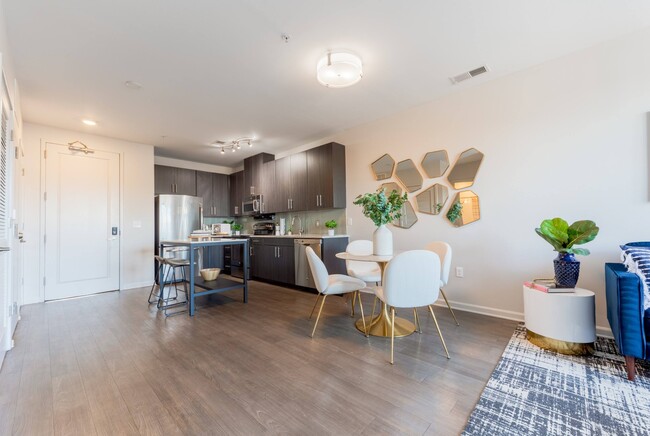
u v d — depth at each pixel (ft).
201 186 20.21
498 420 4.56
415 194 11.78
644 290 5.57
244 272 12.16
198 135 14.71
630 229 7.49
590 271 7.95
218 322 9.46
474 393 5.29
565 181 8.42
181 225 16.88
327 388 5.52
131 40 7.30
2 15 5.92
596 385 5.46
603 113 7.87
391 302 6.64
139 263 15.42
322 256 13.42
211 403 5.08
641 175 7.39
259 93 10.30
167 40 7.33
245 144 16.67
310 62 8.43
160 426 4.51
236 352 7.14
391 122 12.60
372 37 7.41
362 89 10.20
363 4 6.29
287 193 16.60
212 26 6.86
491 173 9.78
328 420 4.61
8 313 7.23
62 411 4.87
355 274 9.93
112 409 4.93
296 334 8.33
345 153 14.65
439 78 9.54
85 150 13.97
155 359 6.79
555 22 7.01
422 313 10.11
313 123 13.42
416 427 4.43
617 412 4.69
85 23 6.64
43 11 6.21
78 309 11.11
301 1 6.16
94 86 9.53
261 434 4.33
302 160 15.76
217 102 10.95
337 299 12.58
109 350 7.30
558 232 7.18
